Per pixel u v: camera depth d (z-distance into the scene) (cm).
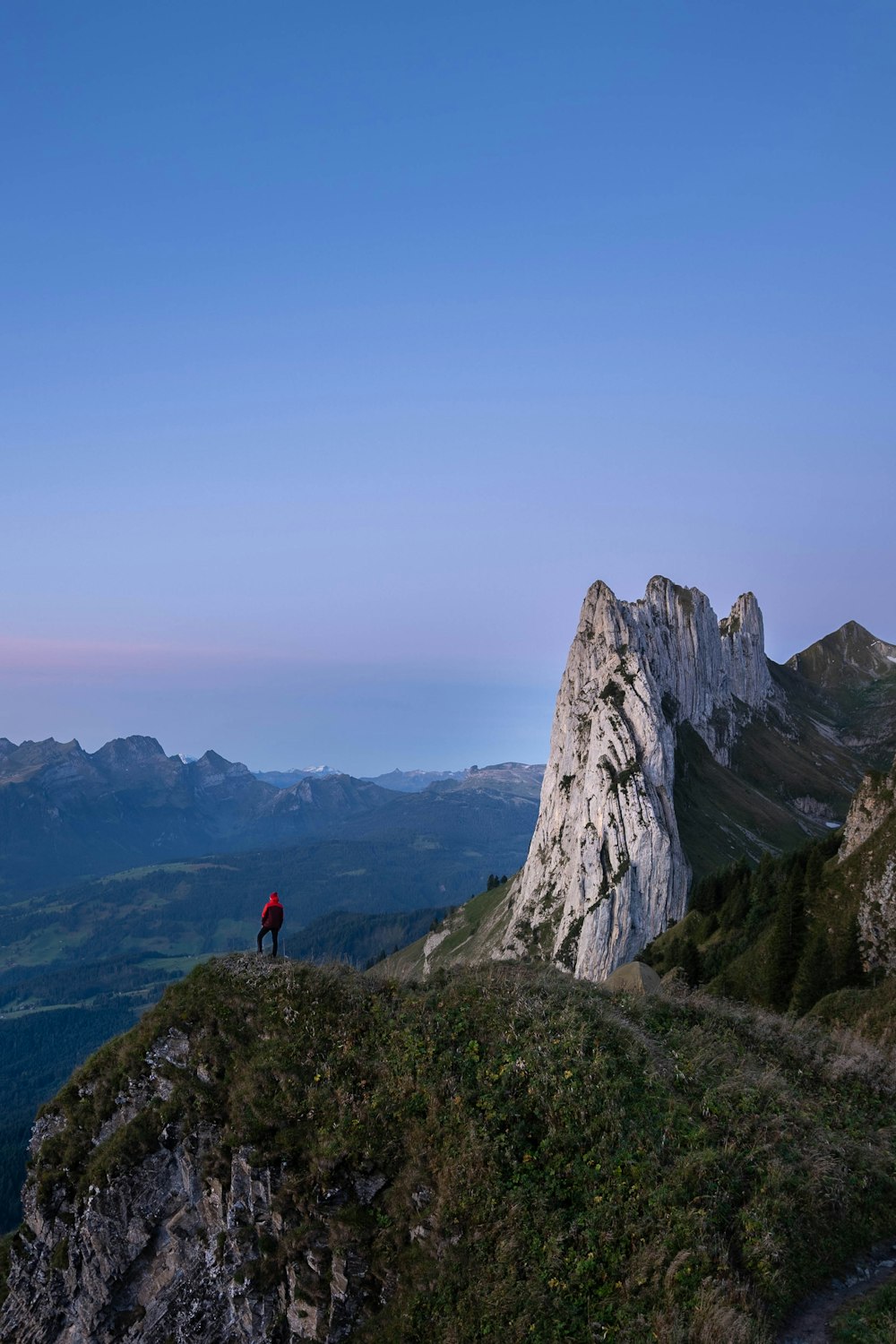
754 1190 1875
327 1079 2405
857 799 7275
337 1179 2161
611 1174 1931
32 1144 2844
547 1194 1933
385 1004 2619
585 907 14362
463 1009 2527
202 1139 2458
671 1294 1648
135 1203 2483
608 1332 1641
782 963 6281
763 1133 2044
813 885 6819
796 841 18638
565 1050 2264
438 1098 2212
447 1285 1859
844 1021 4572
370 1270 2014
